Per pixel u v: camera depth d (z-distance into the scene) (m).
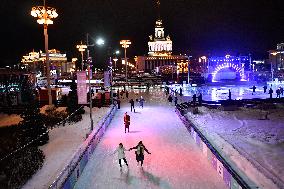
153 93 57.34
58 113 26.91
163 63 151.75
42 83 75.94
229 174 11.89
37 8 28.77
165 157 16.58
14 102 34.25
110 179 13.56
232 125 26.84
